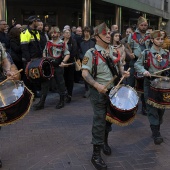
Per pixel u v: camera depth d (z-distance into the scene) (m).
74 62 6.82
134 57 5.86
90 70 3.48
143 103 5.89
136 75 5.11
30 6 15.72
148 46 5.77
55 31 6.24
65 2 14.22
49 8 16.12
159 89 3.98
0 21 6.89
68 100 6.87
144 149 4.21
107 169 3.58
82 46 7.29
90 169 3.58
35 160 3.81
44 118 5.63
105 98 3.49
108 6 15.65
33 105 6.49
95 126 3.55
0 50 3.59
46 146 4.27
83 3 12.58
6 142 4.41
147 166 3.68
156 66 4.31
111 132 4.91
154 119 4.39
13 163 3.73
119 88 3.58
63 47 6.25
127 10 17.66
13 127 5.09
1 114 3.13
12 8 15.37
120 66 3.72
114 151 4.12
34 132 4.85
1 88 3.47
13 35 6.71
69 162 3.76
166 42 6.09
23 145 4.30
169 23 25.91
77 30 8.27
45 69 5.90
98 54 3.47
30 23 6.41
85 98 7.36
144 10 18.77
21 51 6.75
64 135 4.72
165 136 4.75
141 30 5.91
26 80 6.90
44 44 6.52
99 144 3.58
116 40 5.84
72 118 5.65
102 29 3.45
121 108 3.34
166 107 4.01
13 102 3.15
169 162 3.80
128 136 4.73
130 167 3.65
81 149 4.17
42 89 6.21
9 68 3.66
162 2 23.16
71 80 6.84
